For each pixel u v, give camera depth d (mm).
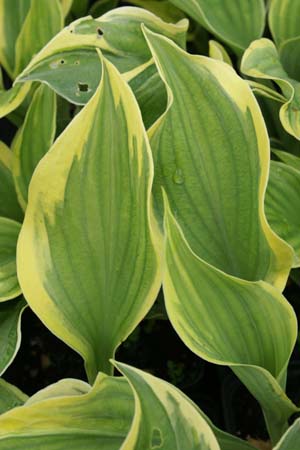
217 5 927
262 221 700
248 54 836
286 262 720
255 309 692
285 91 817
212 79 714
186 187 730
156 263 703
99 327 734
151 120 798
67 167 696
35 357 992
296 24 917
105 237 712
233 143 718
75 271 719
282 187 812
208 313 694
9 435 656
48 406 662
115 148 691
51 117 839
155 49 711
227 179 725
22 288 708
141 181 685
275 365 715
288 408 721
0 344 761
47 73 791
